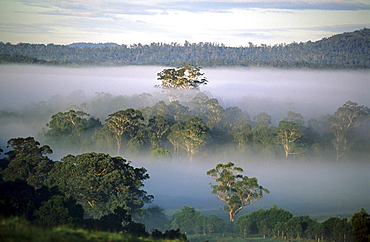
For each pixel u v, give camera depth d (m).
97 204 68.81
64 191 70.88
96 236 30.08
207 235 71.19
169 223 75.69
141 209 72.38
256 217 74.19
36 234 27.34
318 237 68.25
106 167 74.44
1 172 79.00
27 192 58.03
